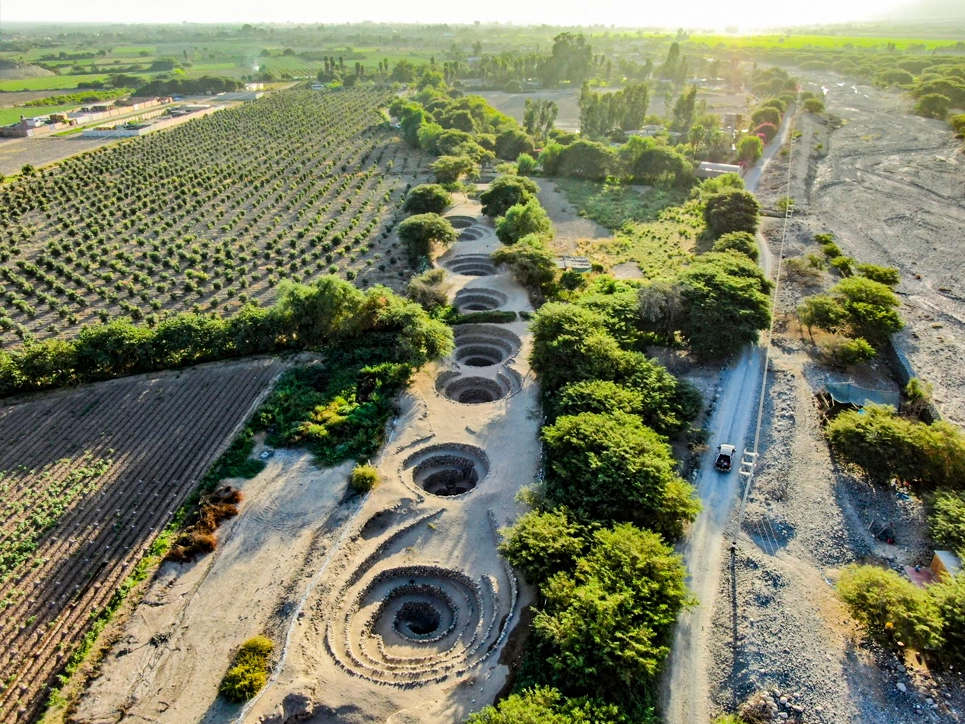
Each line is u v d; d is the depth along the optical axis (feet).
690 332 248.11
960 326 274.57
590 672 120.37
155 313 291.79
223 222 403.95
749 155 527.40
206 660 138.72
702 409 219.41
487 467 197.67
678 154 491.31
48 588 154.30
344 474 192.03
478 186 496.64
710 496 185.16
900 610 134.72
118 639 143.33
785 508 180.14
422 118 605.73
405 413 221.05
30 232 372.79
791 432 207.92
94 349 231.71
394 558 166.91
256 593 154.10
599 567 136.98
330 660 140.56
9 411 217.97
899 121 652.07
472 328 277.44
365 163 554.87
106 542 167.32
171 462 195.93
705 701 131.03
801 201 433.89
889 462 181.68
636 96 638.12
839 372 242.17
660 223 411.54
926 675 134.82
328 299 249.55
